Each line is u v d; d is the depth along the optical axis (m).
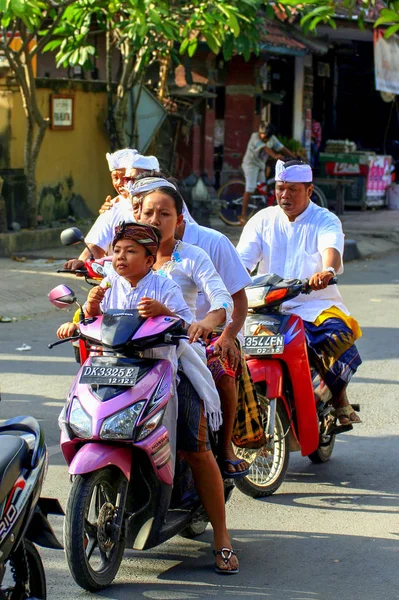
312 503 9.95
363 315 19.91
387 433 12.41
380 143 46.56
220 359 8.31
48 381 14.47
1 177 24.98
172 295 7.73
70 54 26.22
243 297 8.70
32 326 18.42
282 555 8.59
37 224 26.77
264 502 9.98
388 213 40.03
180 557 8.54
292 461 11.45
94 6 24.20
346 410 10.91
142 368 7.56
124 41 27.84
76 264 9.27
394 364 15.89
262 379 9.75
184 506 8.15
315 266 10.62
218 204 31.09
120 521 7.51
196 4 23.95
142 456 7.52
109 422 7.32
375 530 9.24
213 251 8.59
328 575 8.15
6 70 26.25
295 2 18.48
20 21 24.25
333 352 10.59
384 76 35.31
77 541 7.27
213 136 34.81
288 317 10.06
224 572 8.11
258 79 35.66
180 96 32.16
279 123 39.72
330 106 44.88
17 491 6.24
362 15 12.41
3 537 6.05
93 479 7.35
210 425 7.99
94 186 29.98
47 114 27.70
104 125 29.97
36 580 6.85
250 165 31.61
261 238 10.87
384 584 7.99
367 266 27.06
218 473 8.01
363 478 10.78
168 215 8.01
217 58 34.84
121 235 7.64
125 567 8.28
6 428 6.82
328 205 39.38
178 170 34.06
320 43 36.28
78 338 7.95
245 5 23.83
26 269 22.94
